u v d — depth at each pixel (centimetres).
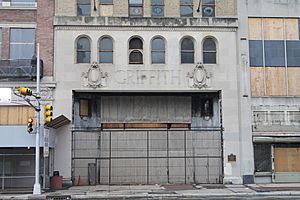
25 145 2478
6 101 2795
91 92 2950
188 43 2995
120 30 2942
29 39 2934
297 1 3030
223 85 2942
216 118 3020
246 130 2917
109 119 3003
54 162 2794
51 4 2941
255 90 2973
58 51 2892
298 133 2948
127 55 2922
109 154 2966
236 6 3025
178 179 2972
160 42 2984
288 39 3036
